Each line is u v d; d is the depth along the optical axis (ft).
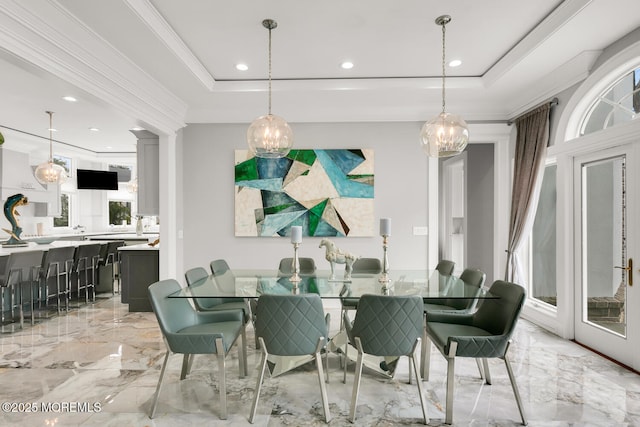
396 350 6.82
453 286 8.75
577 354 10.07
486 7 8.41
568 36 9.02
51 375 8.84
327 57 11.08
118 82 10.40
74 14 7.94
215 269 11.32
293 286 8.70
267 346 6.88
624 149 9.23
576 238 11.03
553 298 12.46
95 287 18.33
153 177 14.97
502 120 14.55
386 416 7.04
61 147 22.59
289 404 7.47
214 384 8.37
